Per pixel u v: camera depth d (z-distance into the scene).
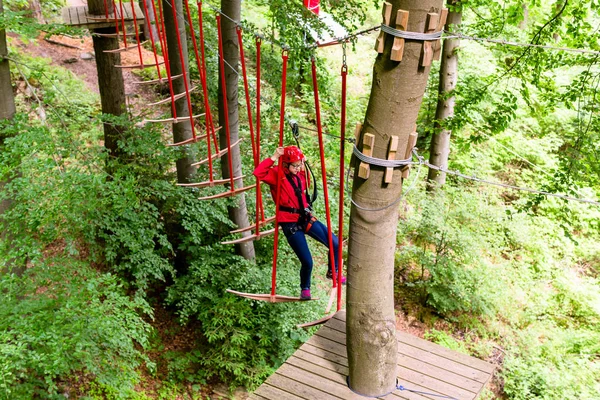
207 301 9.08
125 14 9.04
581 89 7.51
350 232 4.14
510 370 9.33
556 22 7.63
